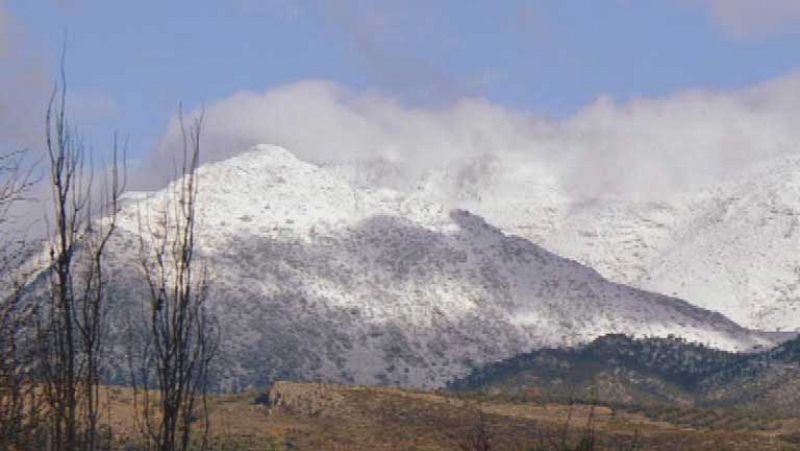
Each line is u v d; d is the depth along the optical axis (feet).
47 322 170.81
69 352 171.01
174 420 173.37
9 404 169.17
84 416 174.50
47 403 169.48
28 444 168.76
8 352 167.22
